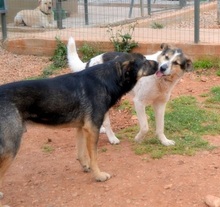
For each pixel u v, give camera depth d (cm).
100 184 440
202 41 684
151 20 908
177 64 472
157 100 487
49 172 464
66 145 510
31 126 427
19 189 443
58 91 425
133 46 692
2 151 406
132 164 464
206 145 487
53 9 987
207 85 620
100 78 436
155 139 501
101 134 526
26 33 849
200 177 440
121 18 942
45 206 421
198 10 670
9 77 674
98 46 706
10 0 994
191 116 537
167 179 439
